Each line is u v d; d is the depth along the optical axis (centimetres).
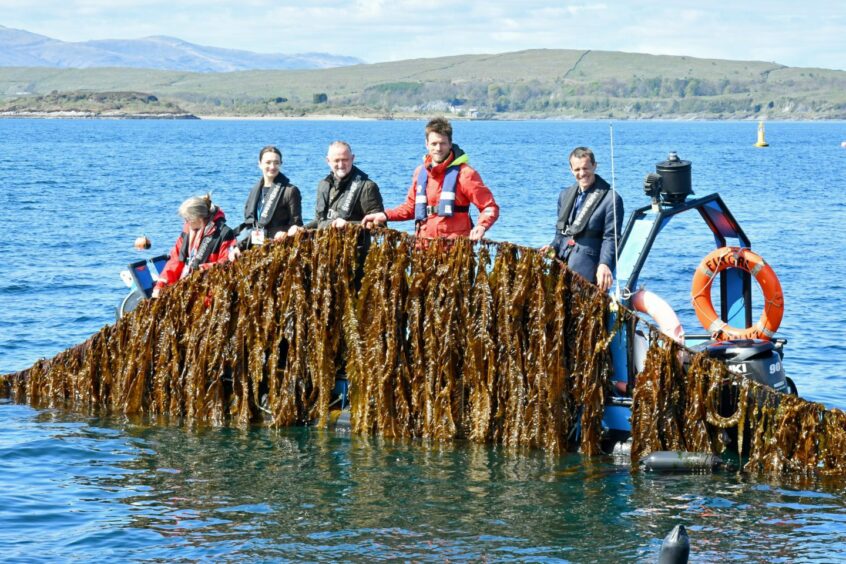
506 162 6881
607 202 1042
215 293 1152
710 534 827
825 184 5012
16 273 2153
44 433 1098
